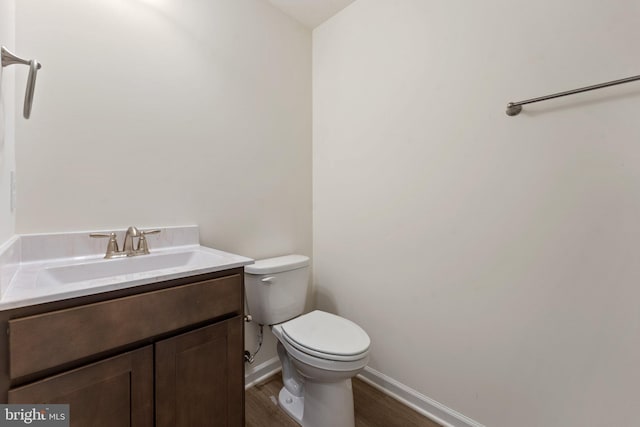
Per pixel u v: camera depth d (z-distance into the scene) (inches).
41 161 39.1
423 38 54.6
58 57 40.3
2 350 23.6
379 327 63.8
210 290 37.4
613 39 35.9
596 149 37.4
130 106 46.8
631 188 35.2
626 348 35.8
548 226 41.3
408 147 57.5
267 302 58.2
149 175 48.9
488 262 47.2
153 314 32.0
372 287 65.1
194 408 35.8
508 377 45.4
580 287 38.9
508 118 44.5
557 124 40.1
